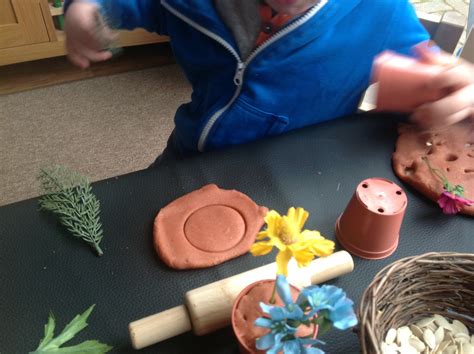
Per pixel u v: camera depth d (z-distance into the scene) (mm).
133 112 1685
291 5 654
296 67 750
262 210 615
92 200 621
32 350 487
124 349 490
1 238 584
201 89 815
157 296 536
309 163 701
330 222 623
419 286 503
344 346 494
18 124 1618
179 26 750
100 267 560
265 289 457
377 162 707
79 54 715
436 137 718
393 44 792
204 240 580
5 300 525
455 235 610
